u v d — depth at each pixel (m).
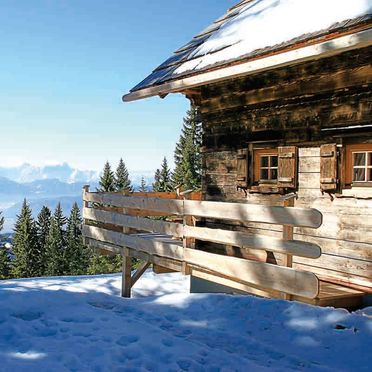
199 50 8.79
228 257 6.41
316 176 7.07
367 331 4.96
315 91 7.02
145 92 9.06
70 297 7.18
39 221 59.66
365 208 6.34
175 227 7.48
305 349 4.85
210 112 9.16
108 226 11.02
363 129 6.36
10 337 5.41
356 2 5.96
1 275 53.41
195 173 39.22
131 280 9.01
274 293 6.01
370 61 6.25
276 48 6.36
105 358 4.68
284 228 5.54
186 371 4.42
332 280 6.62
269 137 7.88
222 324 5.81
